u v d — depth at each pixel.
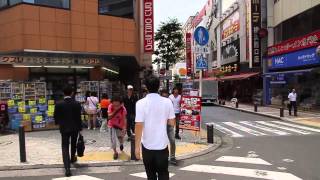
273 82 38.25
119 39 26.14
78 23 24.25
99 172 10.48
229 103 49.75
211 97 48.78
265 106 40.41
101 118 19.33
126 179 9.57
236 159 11.89
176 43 50.31
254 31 42.59
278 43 37.94
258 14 42.38
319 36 28.81
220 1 64.75
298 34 33.78
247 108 37.97
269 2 41.19
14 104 18.72
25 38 22.36
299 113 29.75
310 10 31.05
